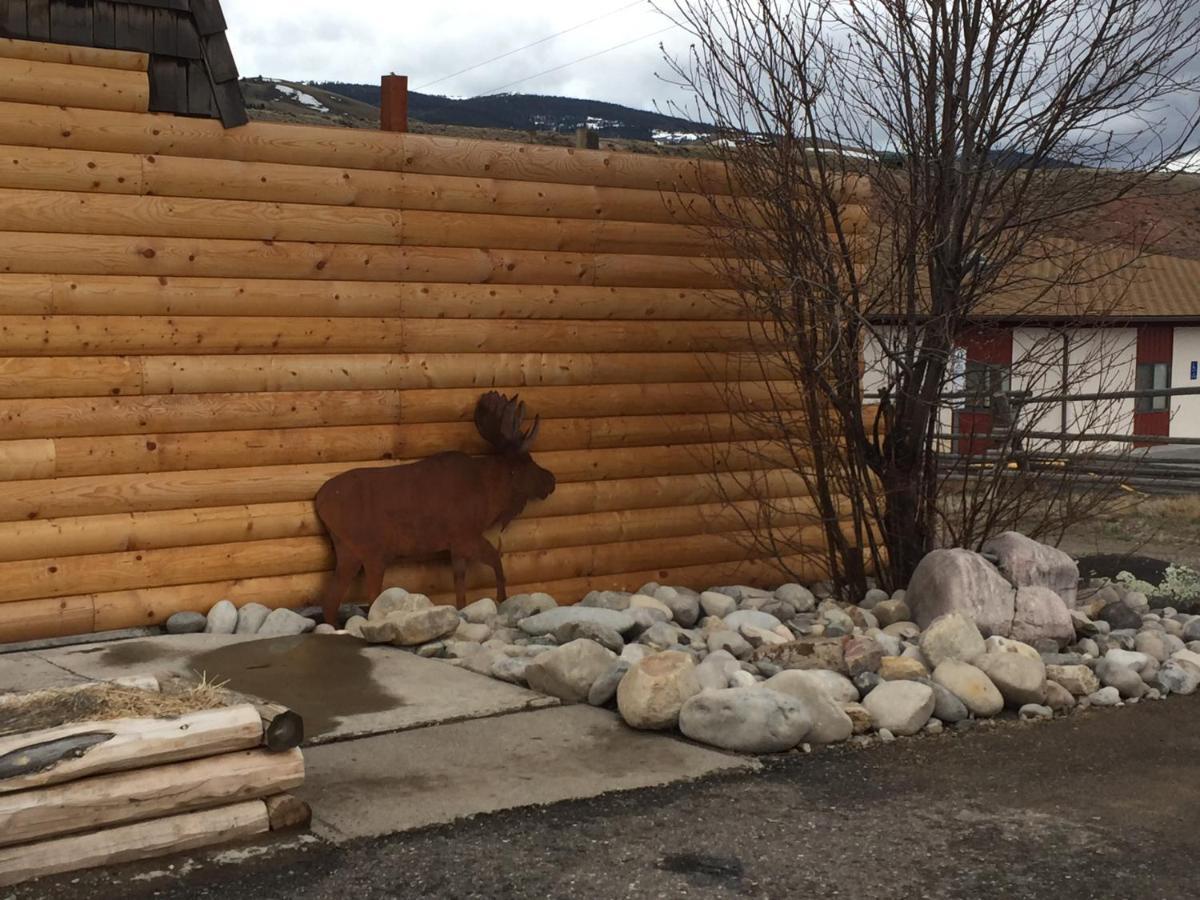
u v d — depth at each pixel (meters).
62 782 3.88
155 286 6.96
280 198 7.30
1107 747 5.38
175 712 4.20
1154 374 28.53
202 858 4.01
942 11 7.29
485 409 7.80
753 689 5.32
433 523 7.60
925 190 7.49
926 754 5.27
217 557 7.12
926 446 8.16
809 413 8.16
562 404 8.21
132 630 6.88
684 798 4.64
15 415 6.63
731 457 8.74
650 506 8.52
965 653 6.25
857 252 8.15
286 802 4.26
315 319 7.45
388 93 7.89
